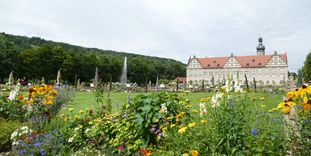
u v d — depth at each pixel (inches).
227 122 130.6
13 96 309.6
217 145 122.8
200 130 137.2
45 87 251.4
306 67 2354.8
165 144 155.2
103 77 3218.5
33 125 238.2
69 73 2783.0
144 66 3767.2
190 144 133.3
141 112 184.7
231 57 3304.6
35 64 2522.1
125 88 1423.5
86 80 3041.3
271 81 3117.6
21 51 2628.0
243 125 133.6
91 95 844.0
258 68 3164.4
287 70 3075.8
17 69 2434.8
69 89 359.3
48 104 257.8
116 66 3378.4
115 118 216.8
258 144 116.5
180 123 168.1
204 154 124.6
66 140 204.7
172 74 4345.5
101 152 187.0
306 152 108.8
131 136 180.9
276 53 3139.8
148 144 174.9
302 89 111.0
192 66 3516.2
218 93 171.2
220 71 3336.6
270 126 138.3
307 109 108.8
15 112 293.6
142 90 1397.6
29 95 247.4
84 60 3043.8
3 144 208.8
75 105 490.6
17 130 212.4
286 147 117.1
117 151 184.1
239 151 120.9
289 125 122.2
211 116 143.8
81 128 214.2
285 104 116.8
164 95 194.2
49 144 185.8
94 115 257.9
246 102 152.6
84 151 186.1
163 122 177.9
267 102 449.1
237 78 170.4
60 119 262.5
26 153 178.1
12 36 4379.9
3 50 2369.6
